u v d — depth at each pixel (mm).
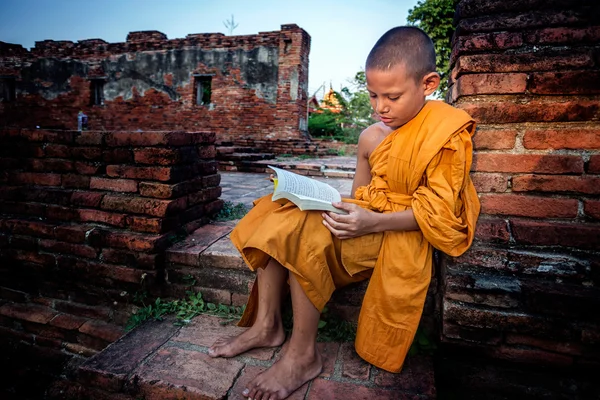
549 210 1539
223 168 7004
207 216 2666
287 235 1360
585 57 1448
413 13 9945
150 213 2154
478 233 1585
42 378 2428
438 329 1717
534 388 1576
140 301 2182
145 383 1500
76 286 2355
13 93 13727
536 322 1461
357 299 1849
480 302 1520
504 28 1524
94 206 2254
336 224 1380
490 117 1554
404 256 1456
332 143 11141
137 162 2189
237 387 1477
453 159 1304
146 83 12117
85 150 2275
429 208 1336
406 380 1525
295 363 1472
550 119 1496
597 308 1404
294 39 10750
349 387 1483
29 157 2396
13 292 2547
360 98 13844
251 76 11219
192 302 2064
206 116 11711
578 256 1505
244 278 2023
